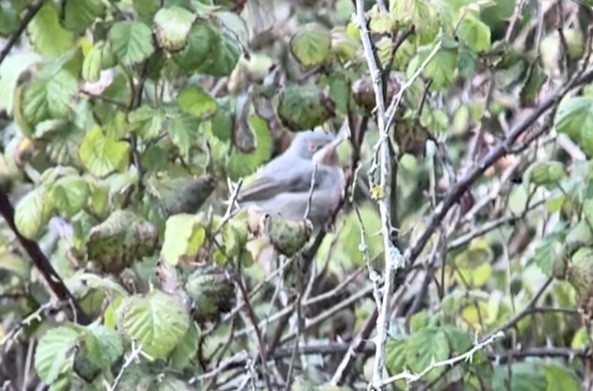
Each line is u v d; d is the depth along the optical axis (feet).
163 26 20.31
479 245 29.89
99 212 22.71
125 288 20.99
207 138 23.56
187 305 19.57
